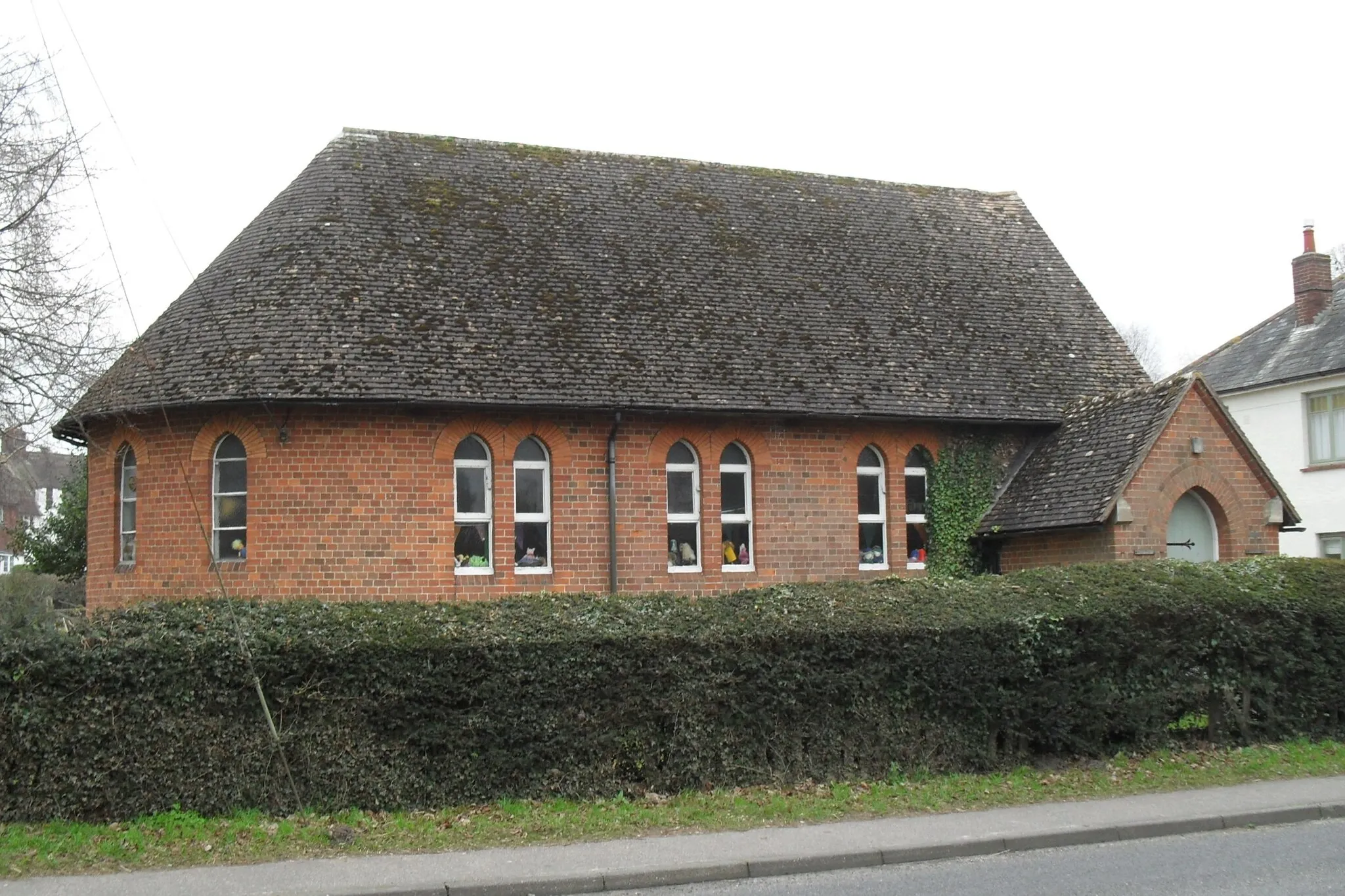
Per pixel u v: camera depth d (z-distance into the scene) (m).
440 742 11.97
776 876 10.30
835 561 20.61
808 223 24.72
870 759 13.40
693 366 19.97
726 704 12.91
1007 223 27.12
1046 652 14.27
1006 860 10.76
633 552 19.19
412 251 20.14
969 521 21.81
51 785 11.23
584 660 12.41
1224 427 20.31
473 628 12.34
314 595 17.52
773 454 20.38
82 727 11.31
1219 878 9.79
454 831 11.24
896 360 21.89
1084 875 10.04
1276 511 20.45
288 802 11.62
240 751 11.57
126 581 18.55
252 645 11.61
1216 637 15.21
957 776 13.55
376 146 22.34
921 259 24.89
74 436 19.25
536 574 18.67
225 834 10.97
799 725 13.18
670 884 10.06
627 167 24.45
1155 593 14.99
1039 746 14.34
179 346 18.55
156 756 11.42
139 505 18.52
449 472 18.30
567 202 22.80
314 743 11.73
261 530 17.66
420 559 17.97
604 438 19.25
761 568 20.08
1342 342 30.19
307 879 9.81
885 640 13.51
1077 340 24.27
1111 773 13.88
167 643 11.54
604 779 12.41
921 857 10.79
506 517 18.58
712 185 24.81
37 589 12.48
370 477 17.88
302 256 19.39
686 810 11.95
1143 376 23.91
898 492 21.36
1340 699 15.86
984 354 22.94
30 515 34.88
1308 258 32.28
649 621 12.92
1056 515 20.12
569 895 9.81
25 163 15.93
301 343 17.88
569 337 19.62
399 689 11.91
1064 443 21.72
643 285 21.33
